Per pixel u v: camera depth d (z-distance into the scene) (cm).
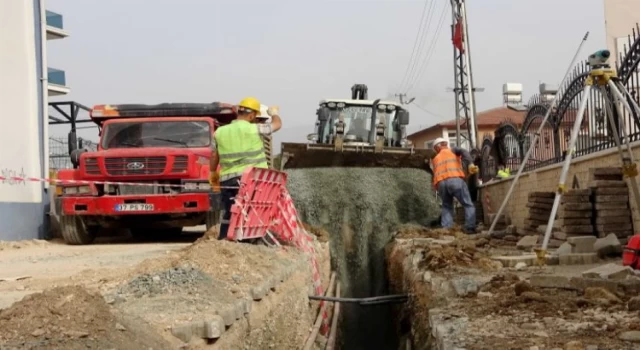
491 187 1706
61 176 1320
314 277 977
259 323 591
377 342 1195
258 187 879
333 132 1755
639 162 848
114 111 1409
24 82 1617
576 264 809
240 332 527
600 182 898
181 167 1295
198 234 1698
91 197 1287
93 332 379
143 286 556
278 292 706
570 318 511
